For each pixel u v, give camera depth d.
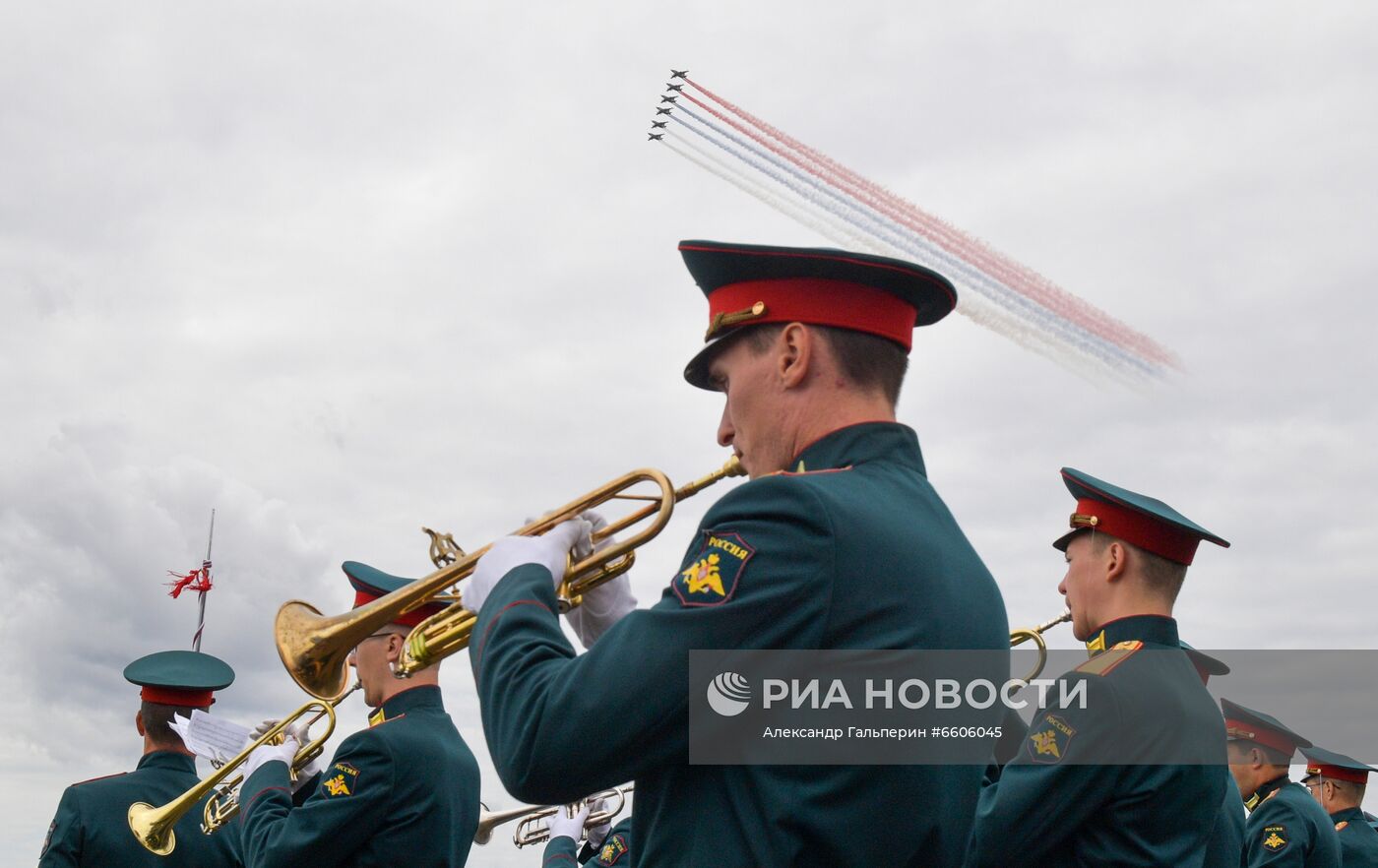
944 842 2.70
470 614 3.21
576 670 2.60
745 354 3.03
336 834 6.18
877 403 2.98
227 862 7.25
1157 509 5.14
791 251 2.97
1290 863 8.58
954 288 3.09
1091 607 5.19
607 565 3.31
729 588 2.59
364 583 6.73
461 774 6.66
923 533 2.79
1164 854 4.52
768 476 2.71
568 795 2.62
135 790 7.09
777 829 2.55
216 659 7.66
